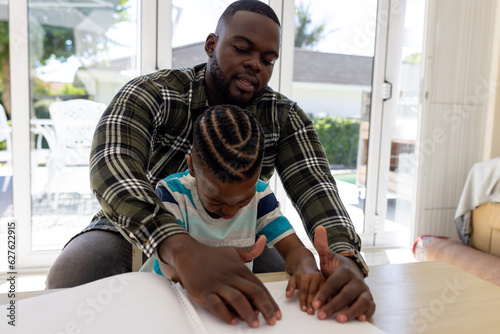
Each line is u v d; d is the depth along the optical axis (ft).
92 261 2.89
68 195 7.27
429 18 8.24
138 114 2.58
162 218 1.94
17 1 6.45
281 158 3.09
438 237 7.48
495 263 6.08
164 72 3.04
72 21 6.85
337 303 1.71
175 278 1.88
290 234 2.45
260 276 2.20
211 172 1.95
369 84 8.53
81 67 7.00
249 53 2.71
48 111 6.95
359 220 8.88
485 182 6.89
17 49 6.56
